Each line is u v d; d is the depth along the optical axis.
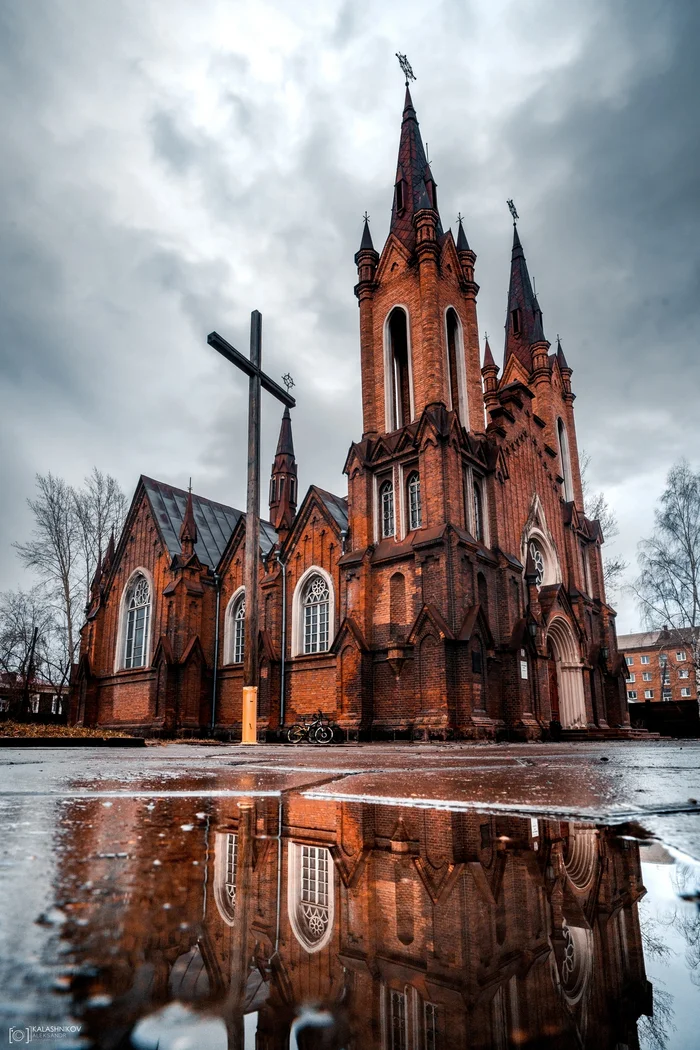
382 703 25.78
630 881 1.78
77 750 12.57
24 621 49.03
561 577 34.88
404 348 34.72
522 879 1.82
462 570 25.50
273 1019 0.84
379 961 1.14
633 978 1.04
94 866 1.81
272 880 1.78
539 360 40.00
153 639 39.03
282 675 32.03
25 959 1.05
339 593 31.22
